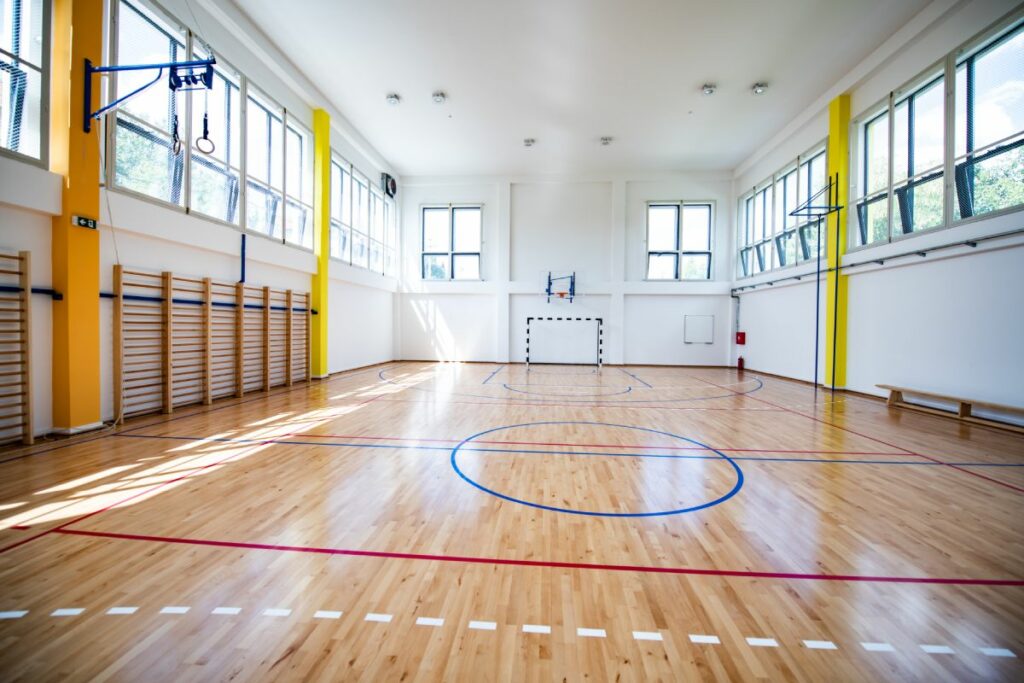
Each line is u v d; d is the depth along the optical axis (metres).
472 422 4.46
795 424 4.53
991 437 4.01
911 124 5.47
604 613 1.51
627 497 2.56
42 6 3.41
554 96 6.94
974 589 1.69
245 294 5.69
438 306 10.86
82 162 3.57
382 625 1.43
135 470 2.88
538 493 2.61
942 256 4.96
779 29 5.36
